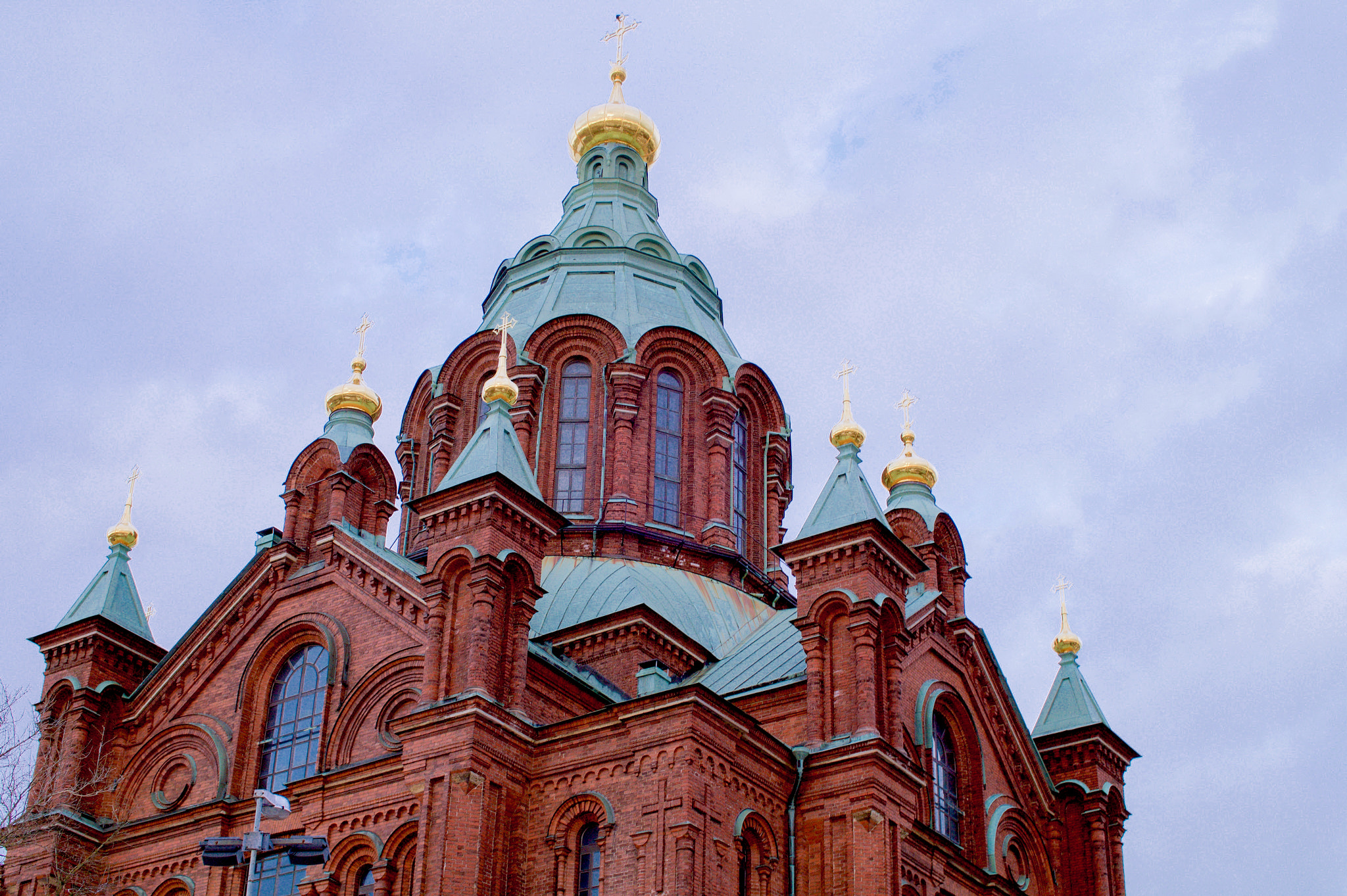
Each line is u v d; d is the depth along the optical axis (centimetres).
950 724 4922
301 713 4625
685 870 3712
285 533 4847
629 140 7094
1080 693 5509
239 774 4609
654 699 3925
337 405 5072
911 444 5588
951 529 5388
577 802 3956
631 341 5984
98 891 4425
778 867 4047
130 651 5072
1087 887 5166
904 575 4506
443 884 3744
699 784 3844
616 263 6347
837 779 4122
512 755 4000
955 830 4791
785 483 6294
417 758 3962
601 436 5859
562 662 4756
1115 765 5428
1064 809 5300
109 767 4841
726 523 5850
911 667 4719
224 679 4794
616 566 5400
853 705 4225
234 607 4856
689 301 6372
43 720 4925
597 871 3891
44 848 4609
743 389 6212
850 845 4038
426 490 6159
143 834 4631
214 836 4422
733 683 4766
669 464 5919
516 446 4425
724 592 5641
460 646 4094
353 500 4891
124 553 5341
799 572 4456
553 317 6078
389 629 4509
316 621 4672
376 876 4059
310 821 4253
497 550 4153
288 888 4281
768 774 4103
